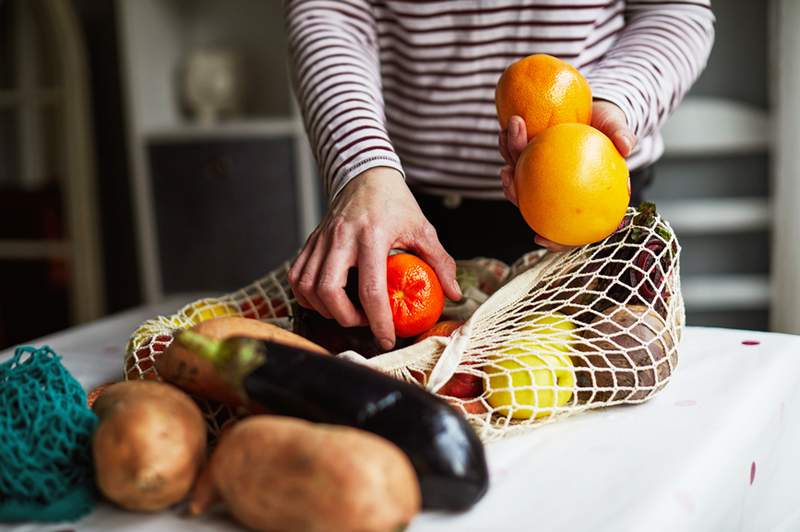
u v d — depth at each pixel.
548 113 0.51
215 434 0.48
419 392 0.41
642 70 0.65
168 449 0.39
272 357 0.42
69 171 1.96
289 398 0.41
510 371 0.49
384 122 0.67
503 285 0.57
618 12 0.78
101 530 0.40
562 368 0.50
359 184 0.58
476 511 0.40
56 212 2.00
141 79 1.79
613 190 0.49
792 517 0.60
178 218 1.76
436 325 0.55
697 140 1.86
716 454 0.46
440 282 0.56
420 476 0.39
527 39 0.76
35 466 0.41
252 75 1.95
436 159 0.85
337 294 0.52
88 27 2.01
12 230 2.04
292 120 1.70
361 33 0.79
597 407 0.54
